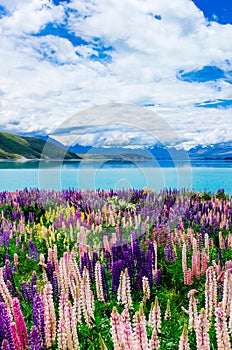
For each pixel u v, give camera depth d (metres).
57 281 5.52
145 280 5.60
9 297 4.71
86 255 6.27
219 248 8.04
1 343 3.73
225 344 3.68
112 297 5.57
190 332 4.39
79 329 4.49
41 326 4.00
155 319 4.21
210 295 4.83
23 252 8.15
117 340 3.46
